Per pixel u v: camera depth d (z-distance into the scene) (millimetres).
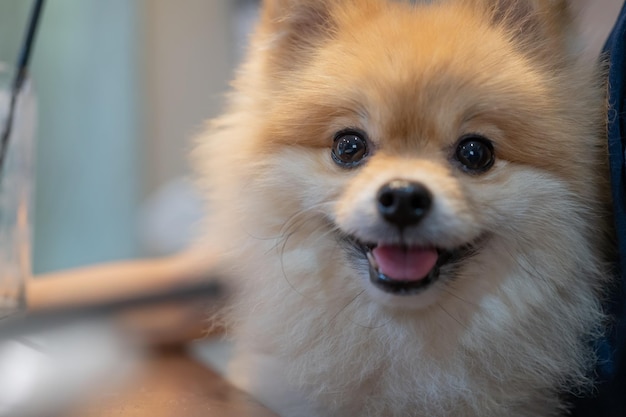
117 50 868
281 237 333
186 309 334
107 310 293
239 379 337
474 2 349
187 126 900
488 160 317
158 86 889
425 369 319
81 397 275
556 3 340
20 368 280
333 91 323
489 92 312
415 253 310
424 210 298
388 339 322
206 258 365
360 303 325
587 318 320
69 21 857
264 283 337
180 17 881
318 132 328
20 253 355
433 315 319
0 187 352
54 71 860
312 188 325
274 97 347
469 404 318
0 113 350
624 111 297
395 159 314
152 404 276
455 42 322
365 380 326
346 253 325
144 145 890
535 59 337
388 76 314
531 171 318
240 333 343
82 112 879
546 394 324
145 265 480
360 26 345
